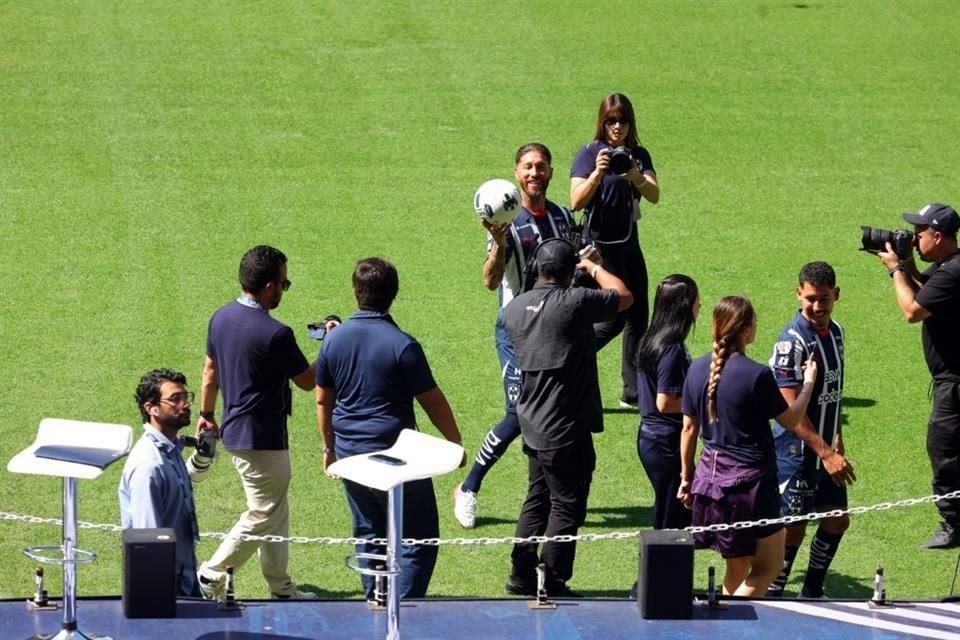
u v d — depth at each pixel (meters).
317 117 64.00
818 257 52.09
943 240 33.62
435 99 66.31
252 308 29.80
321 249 51.28
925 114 67.06
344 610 25.53
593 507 35.56
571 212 37.75
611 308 30.31
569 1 79.00
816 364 30.22
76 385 40.84
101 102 64.69
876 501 35.84
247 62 69.62
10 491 35.06
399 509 22.80
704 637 24.75
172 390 26.55
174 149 60.22
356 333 28.80
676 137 63.44
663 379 30.17
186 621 24.83
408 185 57.41
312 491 35.91
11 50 69.88
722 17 77.69
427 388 28.86
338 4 77.44
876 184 59.47
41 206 54.19
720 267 50.88
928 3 80.56
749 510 28.44
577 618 25.39
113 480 35.94
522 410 30.52
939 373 33.56
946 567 32.88
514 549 31.30
